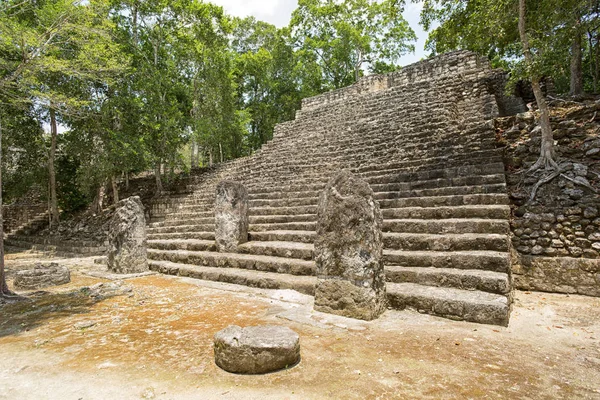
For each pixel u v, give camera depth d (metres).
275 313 4.50
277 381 2.73
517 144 7.19
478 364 2.97
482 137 7.97
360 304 4.15
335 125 13.53
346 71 26.30
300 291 5.39
